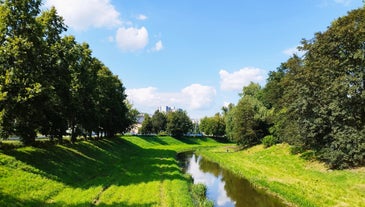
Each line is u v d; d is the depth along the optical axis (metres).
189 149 98.25
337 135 34.84
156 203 21.97
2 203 17.80
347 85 33.66
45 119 34.91
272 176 37.19
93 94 47.69
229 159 59.34
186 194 25.84
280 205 25.94
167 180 31.59
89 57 44.78
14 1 28.17
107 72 64.12
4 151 27.94
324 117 36.91
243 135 74.94
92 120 48.84
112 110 68.69
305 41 40.66
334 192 27.17
